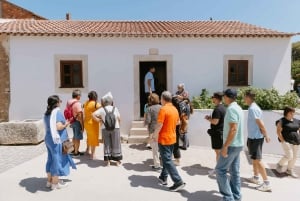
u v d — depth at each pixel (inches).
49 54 378.0
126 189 209.2
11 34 363.3
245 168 264.5
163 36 377.7
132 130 371.2
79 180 226.7
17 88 377.7
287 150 246.8
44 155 297.4
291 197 198.1
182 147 325.7
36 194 199.0
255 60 394.9
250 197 197.8
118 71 387.2
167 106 208.8
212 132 242.4
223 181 180.5
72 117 290.0
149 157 294.8
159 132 205.2
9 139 339.6
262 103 354.0
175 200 191.2
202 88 394.3
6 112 379.6
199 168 261.6
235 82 399.5
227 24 498.6
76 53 381.4
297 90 763.4
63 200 190.1
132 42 385.4
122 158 287.4
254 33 383.6
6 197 193.9
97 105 281.9
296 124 249.0
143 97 425.1
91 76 385.4
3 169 252.8
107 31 390.0
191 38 387.5
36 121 354.6
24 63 376.2
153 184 219.5
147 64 426.0
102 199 192.1
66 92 383.6
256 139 212.1
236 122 173.3
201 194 201.6
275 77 398.3
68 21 514.9
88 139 284.8
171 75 391.2
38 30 378.0
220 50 391.5
